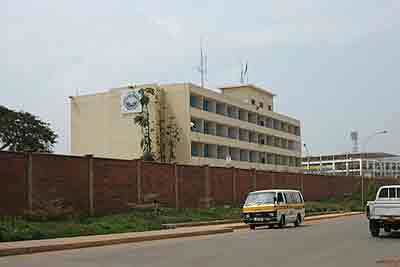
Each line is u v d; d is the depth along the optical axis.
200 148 76.69
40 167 28.39
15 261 16.06
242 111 88.56
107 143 78.94
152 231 28.09
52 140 77.12
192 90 74.75
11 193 26.73
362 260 15.60
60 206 29.11
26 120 74.69
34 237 22.67
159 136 74.38
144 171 36.16
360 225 34.00
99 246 21.55
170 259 16.19
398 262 15.07
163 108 75.06
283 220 33.03
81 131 80.88
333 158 145.12
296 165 106.06
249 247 19.84
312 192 62.94
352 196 72.50
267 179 52.62
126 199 34.31
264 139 93.75
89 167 31.56
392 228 24.48
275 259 15.91
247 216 33.06
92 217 31.16
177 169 39.66
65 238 23.16
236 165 82.31
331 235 25.66
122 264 15.05
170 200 38.62
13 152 27.06
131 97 77.19
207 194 43.03
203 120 77.50
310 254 17.27
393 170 141.12
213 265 14.58
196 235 27.56
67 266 14.67
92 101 80.62
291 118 104.25
